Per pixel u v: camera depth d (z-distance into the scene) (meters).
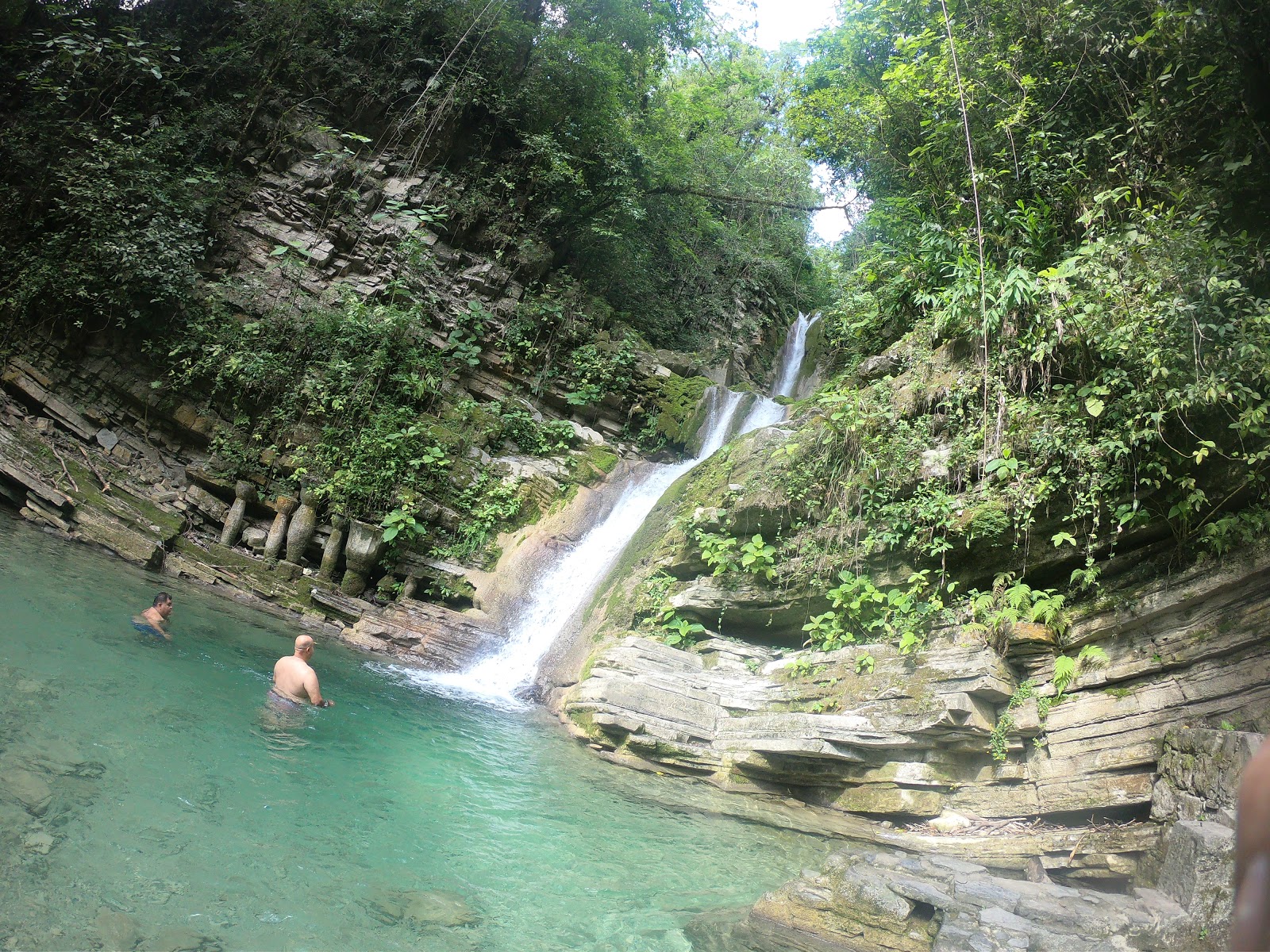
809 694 9.74
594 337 20.53
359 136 19.59
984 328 9.67
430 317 18.91
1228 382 7.56
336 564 15.20
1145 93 10.16
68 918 4.07
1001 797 8.32
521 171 21.41
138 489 15.17
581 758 9.61
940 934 5.47
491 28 21.45
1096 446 8.51
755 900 6.39
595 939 5.25
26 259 16.58
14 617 8.65
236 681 8.77
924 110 13.41
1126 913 5.89
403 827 6.36
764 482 11.58
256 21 20.61
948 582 9.75
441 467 16.08
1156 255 8.69
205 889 4.68
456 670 12.93
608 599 13.03
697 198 25.70
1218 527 7.55
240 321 17.08
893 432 10.55
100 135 18.23
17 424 15.21
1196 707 7.36
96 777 5.65
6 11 18.78
